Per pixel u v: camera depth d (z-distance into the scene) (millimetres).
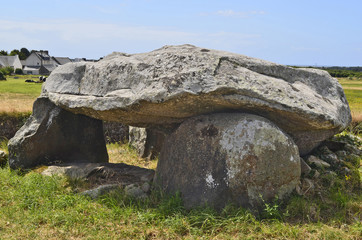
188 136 4973
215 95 4453
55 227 4195
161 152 5445
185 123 5113
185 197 4668
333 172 5355
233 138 4570
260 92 4461
